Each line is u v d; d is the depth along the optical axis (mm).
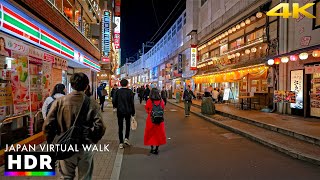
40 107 8758
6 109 6539
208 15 29375
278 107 15109
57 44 10625
